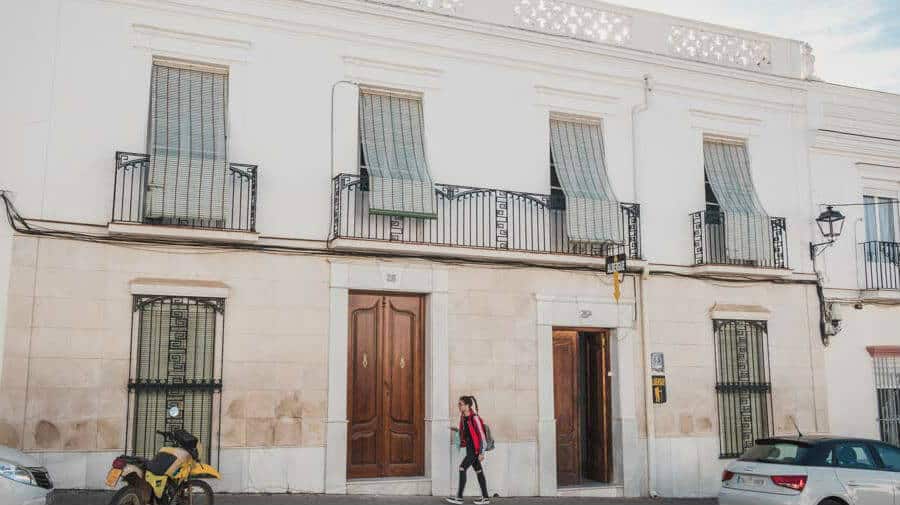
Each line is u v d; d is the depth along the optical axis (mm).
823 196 14664
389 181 11453
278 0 11359
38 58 10219
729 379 13320
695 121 13891
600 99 13281
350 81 11734
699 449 12938
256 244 10797
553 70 12977
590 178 13008
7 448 8086
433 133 12133
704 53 14148
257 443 10492
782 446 9781
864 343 14523
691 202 13625
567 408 12812
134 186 10344
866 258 14789
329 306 11078
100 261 10109
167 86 10867
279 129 11250
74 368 9836
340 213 11148
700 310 13320
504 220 12195
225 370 10477
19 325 9688
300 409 10750
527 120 12750
